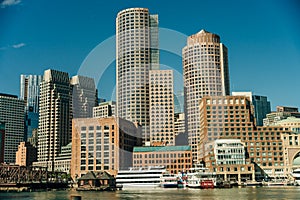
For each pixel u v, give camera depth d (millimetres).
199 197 191000
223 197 189125
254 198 181125
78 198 146375
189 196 199250
